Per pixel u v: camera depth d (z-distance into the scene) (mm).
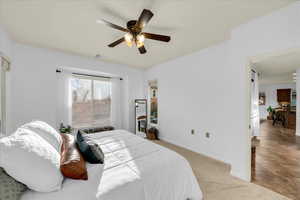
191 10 1595
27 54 2521
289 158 2580
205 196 1578
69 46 2607
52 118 2801
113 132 2430
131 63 3836
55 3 1465
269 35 1630
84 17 1720
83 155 1293
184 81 3211
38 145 993
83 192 900
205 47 2693
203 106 2805
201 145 2861
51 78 2783
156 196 1066
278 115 6023
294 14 1454
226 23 1863
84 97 3570
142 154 1491
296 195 1596
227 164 2373
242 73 1882
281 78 5621
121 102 4246
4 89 2150
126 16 1701
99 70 3471
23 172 838
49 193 877
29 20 1770
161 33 2127
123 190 949
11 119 2355
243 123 1880
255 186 1759
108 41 2395
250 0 1441
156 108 4180
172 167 1268
